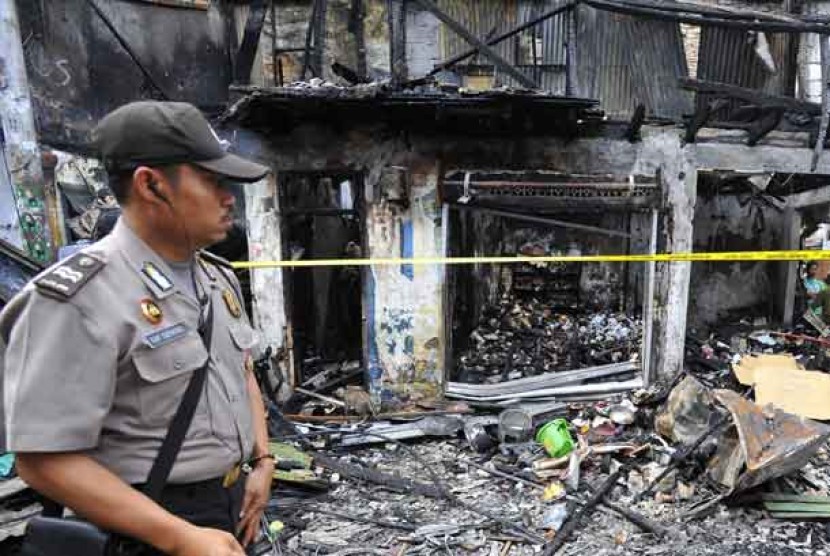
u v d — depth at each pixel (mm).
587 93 8148
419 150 5410
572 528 3723
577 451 4527
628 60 8109
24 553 1206
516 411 5195
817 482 4168
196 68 8727
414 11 7984
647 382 5734
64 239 7156
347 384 6332
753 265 8547
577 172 5438
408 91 4664
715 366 6645
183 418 1219
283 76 8320
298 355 6820
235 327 1479
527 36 8070
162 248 1260
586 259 5125
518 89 4434
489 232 9141
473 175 5375
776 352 7293
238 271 7738
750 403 4117
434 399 5766
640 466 4418
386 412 5727
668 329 5625
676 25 8109
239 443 1387
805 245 8648
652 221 5527
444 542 3621
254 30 5816
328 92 4246
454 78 8047
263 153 5402
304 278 7578
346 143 5402
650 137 5355
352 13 7664
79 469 1055
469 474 4559
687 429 4621
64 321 1062
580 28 8102
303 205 7223
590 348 7551
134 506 1090
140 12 8195
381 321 5660
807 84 7516
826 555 3420
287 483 4277
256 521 1604
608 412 5285
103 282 1135
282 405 5727
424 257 5574
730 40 7906
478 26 8031
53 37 7195
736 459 3941
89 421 1059
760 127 5035
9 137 6605
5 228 6691
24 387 1035
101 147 1168
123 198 1204
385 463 4777
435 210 5504
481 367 7223
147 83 8266
